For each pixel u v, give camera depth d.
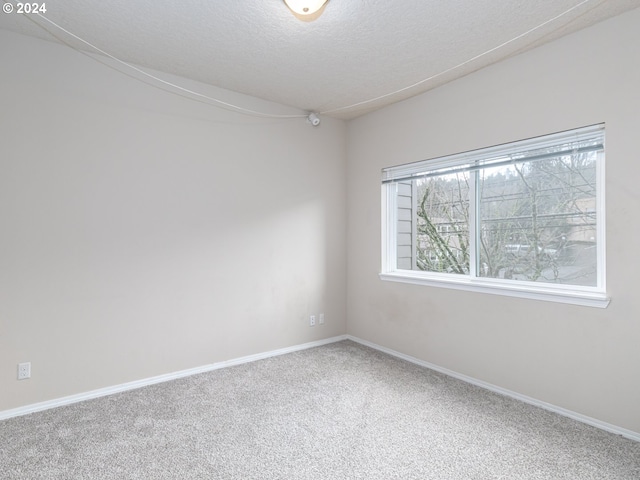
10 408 2.44
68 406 2.58
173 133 3.07
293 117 3.80
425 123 3.36
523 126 2.65
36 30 2.40
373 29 2.34
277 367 3.34
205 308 3.25
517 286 2.77
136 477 1.81
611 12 2.17
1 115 2.40
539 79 2.56
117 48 2.63
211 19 2.24
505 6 2.10
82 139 2.68
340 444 2.11
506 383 2.77
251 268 3.52
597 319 2.31
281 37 2.44
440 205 3.42
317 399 2.68
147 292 2.96
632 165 2.16
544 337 2.56
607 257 2.26
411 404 2.61
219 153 3.32
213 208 3.29
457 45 2.54
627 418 2.19
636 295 2.15
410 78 3.08
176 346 3.10
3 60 2.40
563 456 2.00
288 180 3.77
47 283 2.56
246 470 1.87
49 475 1.83
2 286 2.41
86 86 2.69
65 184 2.62
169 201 3.06
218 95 3.30
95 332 2.74
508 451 2.04
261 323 3.59
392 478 1.81
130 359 2.89
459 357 3.09
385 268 3.83
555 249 2.63
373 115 3.90
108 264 2.79
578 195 2.51
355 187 4.13
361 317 4.08
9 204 2.43
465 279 3.14
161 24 2.30
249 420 2.38
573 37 2.39
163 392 2.81
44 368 2.55
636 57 2.14
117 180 2.82
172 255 3.08
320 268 4.03
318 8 2.01
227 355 3.38
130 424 2.33
